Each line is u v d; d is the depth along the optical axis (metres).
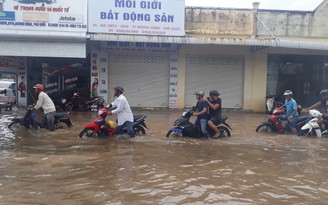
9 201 4.76
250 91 19.23
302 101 19.75
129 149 8.20
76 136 9.91
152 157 7.43
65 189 5.29
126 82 19.00
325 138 10.43
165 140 9.48
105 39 16.84
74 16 16.92
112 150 8.07
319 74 19.70
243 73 19.30
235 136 10.56
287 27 18.72
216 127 10.01
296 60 19.50
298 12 18.69
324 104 11.25
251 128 12.52
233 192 5.26
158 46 18.75
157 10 17.52
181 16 17.69
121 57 18.84
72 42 16.92
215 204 4.77
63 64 19.47
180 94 19.05
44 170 6.34
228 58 19.25
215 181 5.80
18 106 18.94
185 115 9.98
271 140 9.94
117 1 17.25
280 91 19.62
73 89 19.17
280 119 11.30
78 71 19.53
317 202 4.91
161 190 5.29
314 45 17.14
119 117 9.80
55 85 19.42
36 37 16.73
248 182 5.78
